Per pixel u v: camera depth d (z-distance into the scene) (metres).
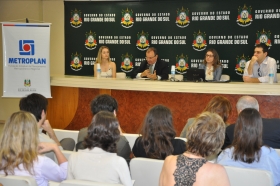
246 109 2.35
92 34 7.23
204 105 4.78
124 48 7.12
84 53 7.29
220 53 6.68
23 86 5.14
